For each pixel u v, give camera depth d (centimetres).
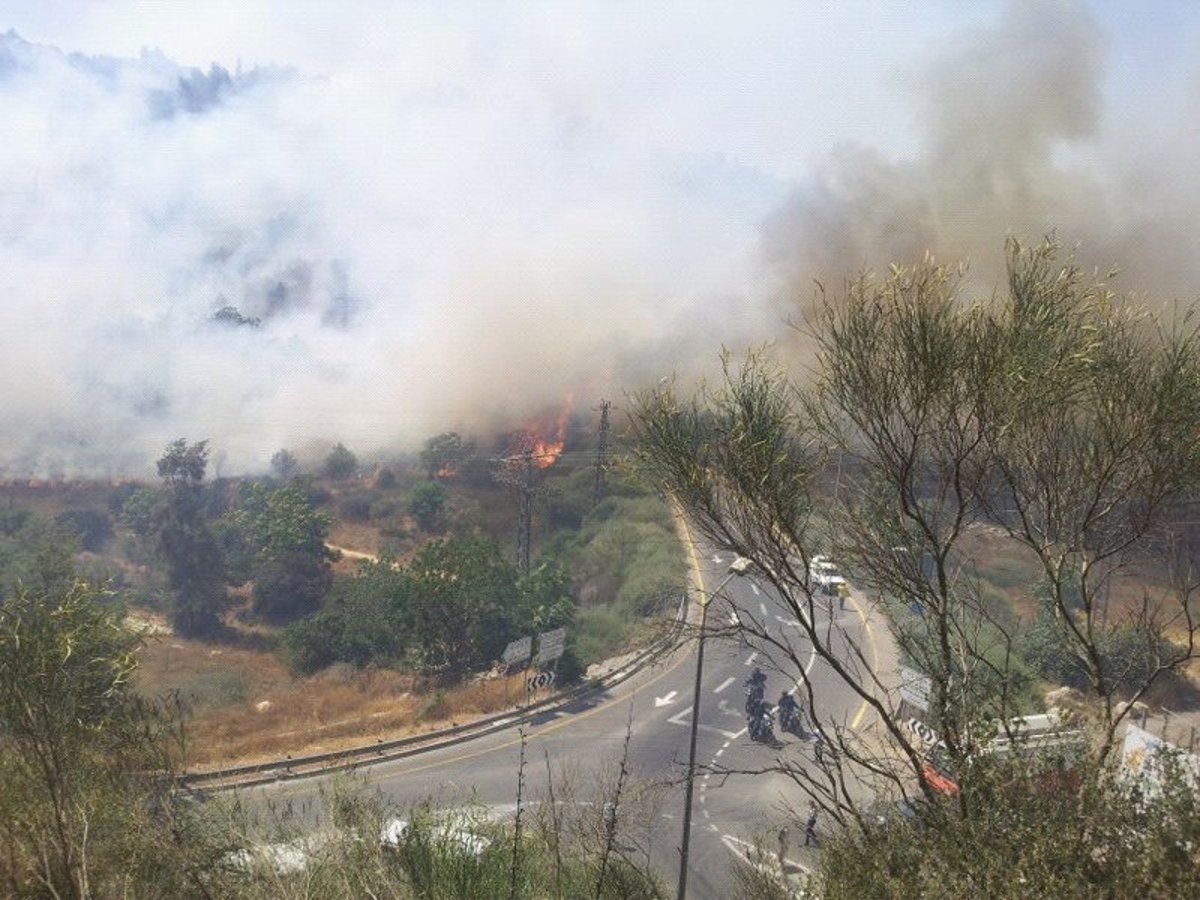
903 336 762
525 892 827
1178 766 629
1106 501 813
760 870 899
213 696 3572
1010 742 693
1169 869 550
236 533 5831
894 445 777
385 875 757
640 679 3609
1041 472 792
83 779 721
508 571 4056
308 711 3425
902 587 804
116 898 665
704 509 823
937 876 594
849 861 671
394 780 2681
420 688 3747
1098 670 793
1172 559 805
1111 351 759
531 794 2531
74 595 779
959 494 773
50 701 707
